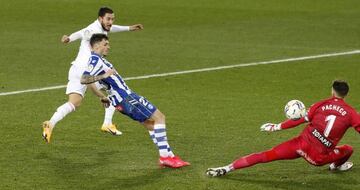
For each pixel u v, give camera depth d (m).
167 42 61.31
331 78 48.09
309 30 67.31
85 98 41.56
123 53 56.44
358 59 54.59
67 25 69.19
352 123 26.58
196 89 44.59
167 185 27.05
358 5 81.44
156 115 29.06
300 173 28.69
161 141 29.06
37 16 73.31
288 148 27.02
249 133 34.59
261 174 28.52
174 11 77.06
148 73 49.59
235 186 26.95
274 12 76.88
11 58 54.28
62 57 55.03
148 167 29.31
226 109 39.38
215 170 27.72
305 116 27.00
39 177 28.00
